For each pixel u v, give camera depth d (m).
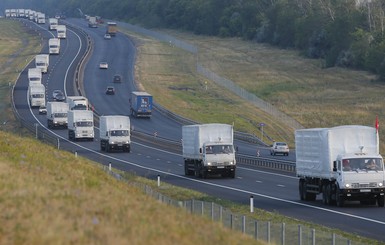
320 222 93.69
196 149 160.62
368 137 112.38
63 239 45.00
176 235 48.81
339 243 69.75
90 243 44.78
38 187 62.53
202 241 49.19
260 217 95.44
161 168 180.50
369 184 107.50
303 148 118.19
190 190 126.81
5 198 57.34
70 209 54.06
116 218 52.28
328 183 111.94
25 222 49.38
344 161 108.31
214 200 114.25
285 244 71.69
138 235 47.56
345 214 100.94
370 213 101.75
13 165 81.62
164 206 62.53
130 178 135.12
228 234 53.81
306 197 118.38
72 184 69.31
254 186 141.75
